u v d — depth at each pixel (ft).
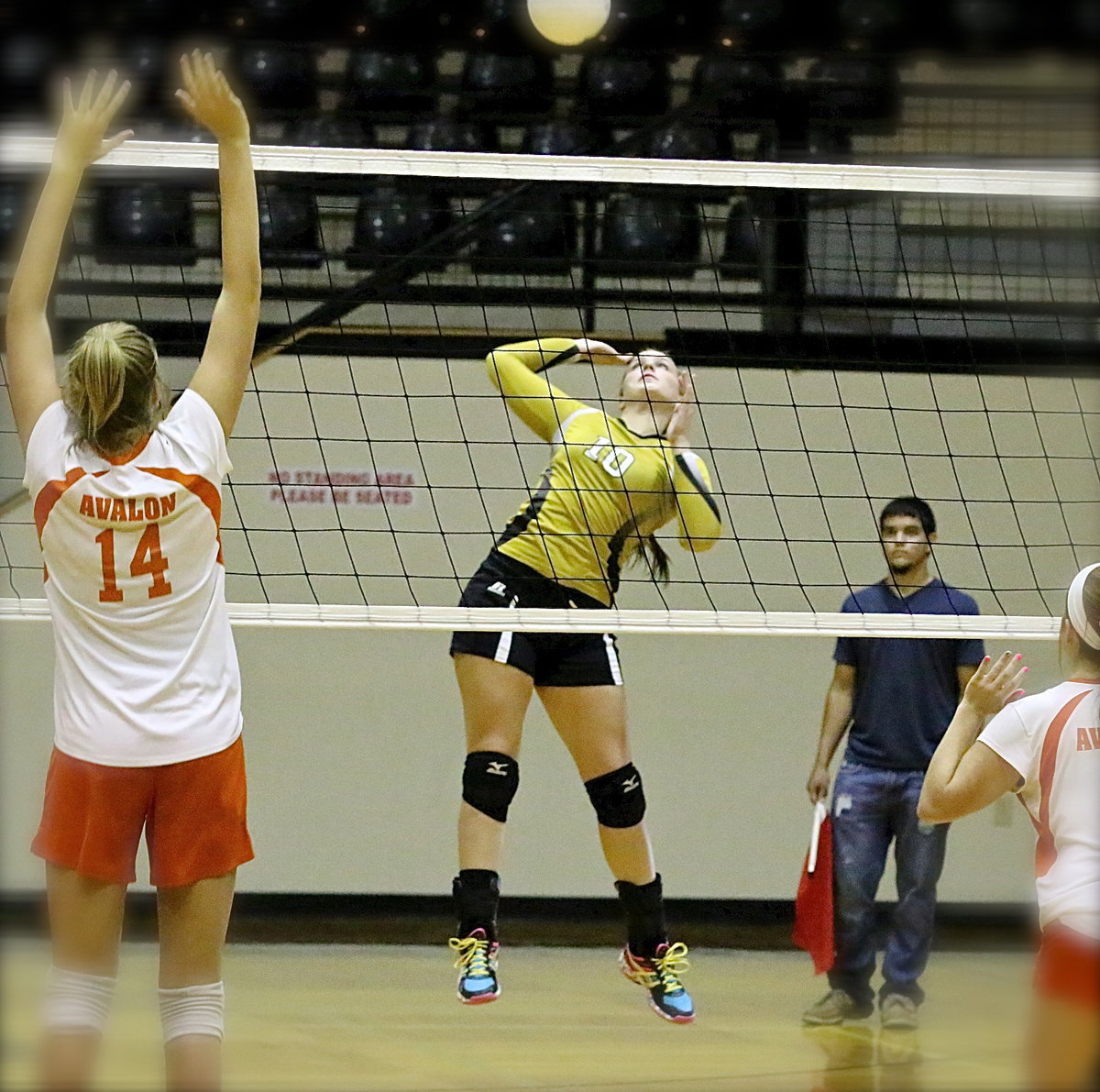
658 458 52.85
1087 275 91.50
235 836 33.50
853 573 92.89
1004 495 93.15
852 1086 49.93
